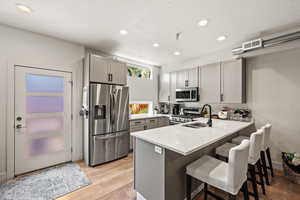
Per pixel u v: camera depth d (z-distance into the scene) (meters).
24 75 2.48
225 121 3.05
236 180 1.23
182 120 4.03
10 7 1.85
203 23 2.22
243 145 1.31
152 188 1.63
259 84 2.95
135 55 3.82
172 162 1.55
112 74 3.18
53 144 2.80
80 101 3.13
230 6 1.81
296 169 2.23
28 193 1.96
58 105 2.86
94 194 1.98
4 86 2.30
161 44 3.08
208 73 3.56
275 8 1.86
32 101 2.57
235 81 3.10
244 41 2.92
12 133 2.37
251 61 3.06
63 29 2.44
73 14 2.01
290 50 2.59
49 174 2.47
